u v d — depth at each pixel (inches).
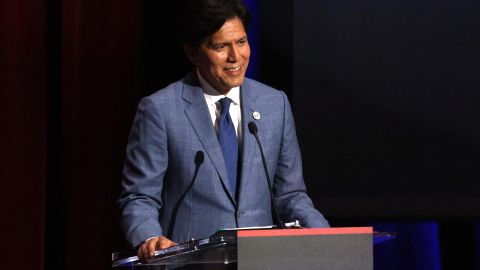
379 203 493.4
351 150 496.4
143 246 285.9
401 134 496.7
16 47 483.8
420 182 496.1
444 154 496.7
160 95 337.7
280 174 349.1
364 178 496.1
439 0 498.9
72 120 487.8
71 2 487.5
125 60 487.5
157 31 482.9
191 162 329.7
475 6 498.6
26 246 484.4
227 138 335.0
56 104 490.0
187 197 329.7
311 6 497.0
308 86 496.7
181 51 480.4
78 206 488.4
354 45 498.0
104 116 487.8
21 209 483.8
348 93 496.7
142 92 484.1
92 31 487.8
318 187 495.2
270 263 251.0
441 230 518.6
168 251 262.8
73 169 488.4
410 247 518.6
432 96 497.7
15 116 482.9
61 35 489.4
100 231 488.4
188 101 336.8
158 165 331.0
